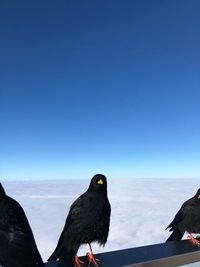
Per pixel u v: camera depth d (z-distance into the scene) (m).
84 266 0.77
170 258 0.78
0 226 0.65
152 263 0.75
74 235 0.85
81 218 0.85
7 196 0.69
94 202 0.86
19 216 0.67
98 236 0.87
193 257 0.81
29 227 0.68
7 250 0.64
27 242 0.65
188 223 1.07
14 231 0.65
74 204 0.87
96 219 0.85
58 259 0.85
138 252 0.81
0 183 0.69
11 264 0.64
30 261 0.65
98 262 0.75
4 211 0.66
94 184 0.87
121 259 0.76
